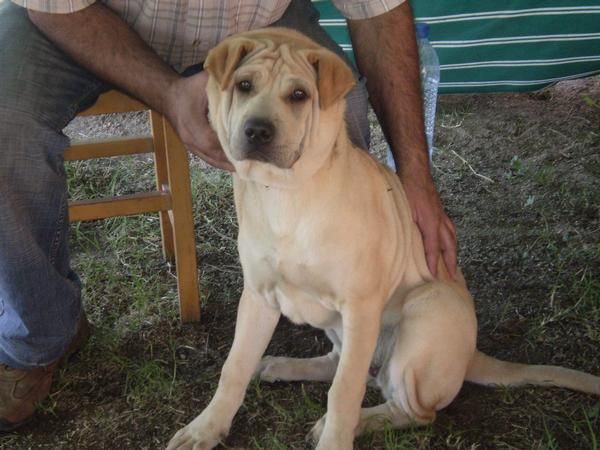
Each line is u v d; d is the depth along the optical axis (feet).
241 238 6.12
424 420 6.30
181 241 7.23
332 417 5.96
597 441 6.26
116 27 6.29
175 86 6.07
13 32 6.35
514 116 10.43
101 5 6.32
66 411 6.73
